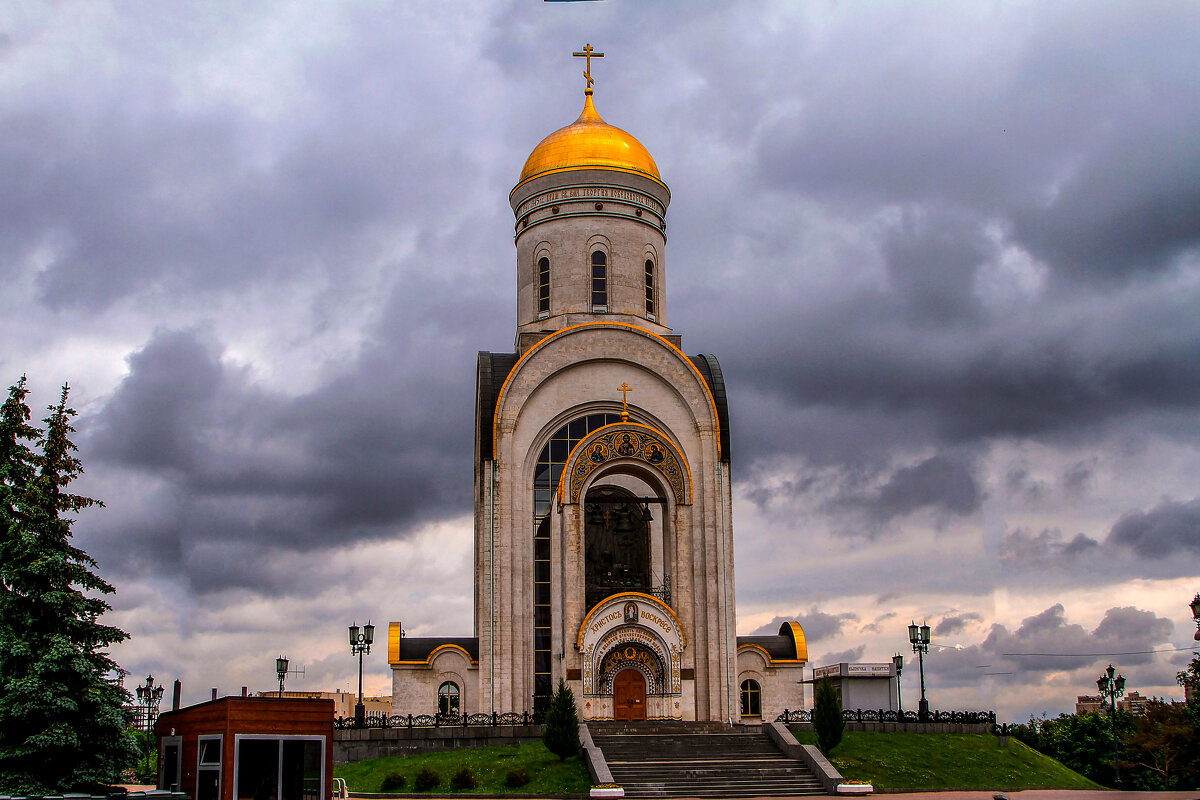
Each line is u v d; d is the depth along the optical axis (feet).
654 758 161.58
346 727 171.32
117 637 122.72
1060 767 179.32
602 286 216.54
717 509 199.31
